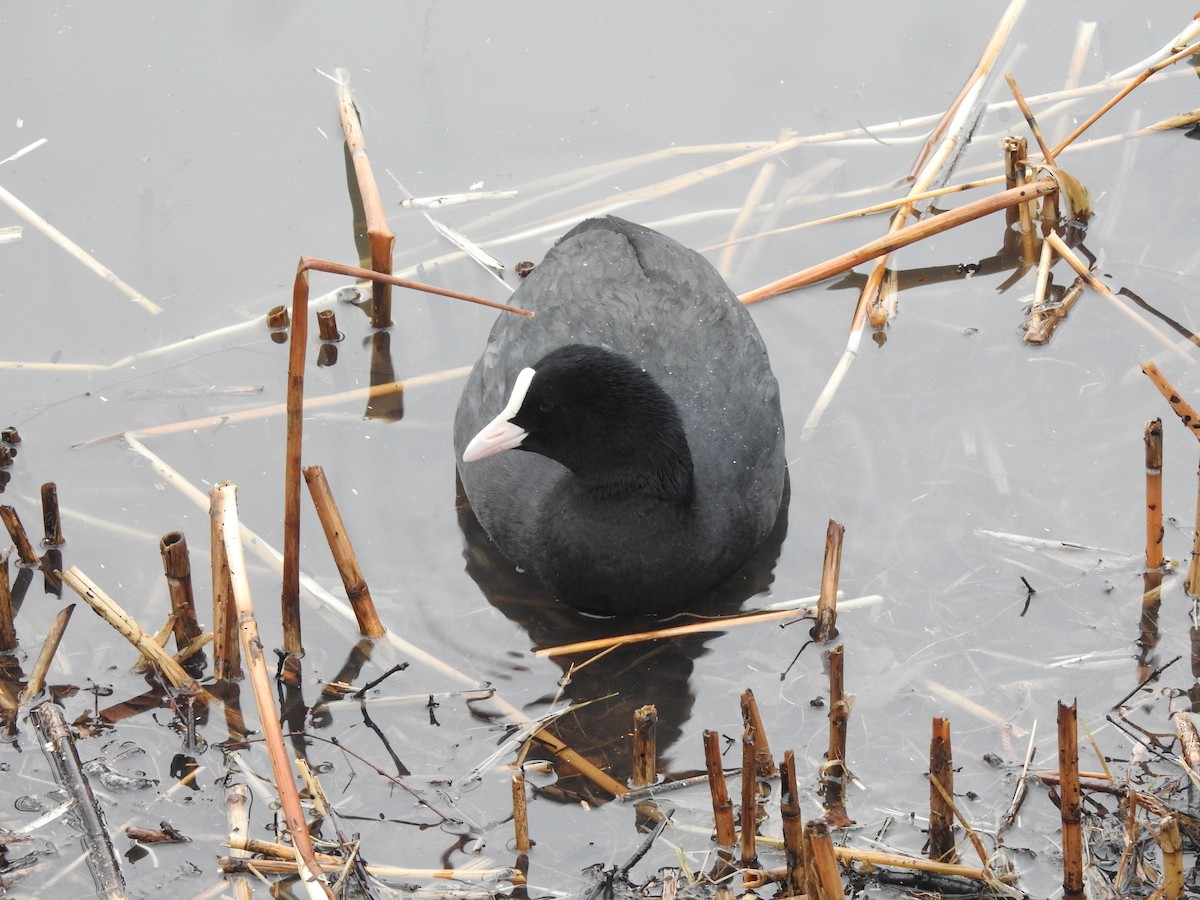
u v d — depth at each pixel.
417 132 16.09
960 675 9.97
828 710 9.77
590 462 10.38
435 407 13.09
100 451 12.40
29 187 15.02
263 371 13.41
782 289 14.03
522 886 8.44
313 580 10.94
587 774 9.30
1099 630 10.23
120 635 10.60
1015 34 17.08
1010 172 14.28
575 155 15.90
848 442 12.31
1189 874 8.00
